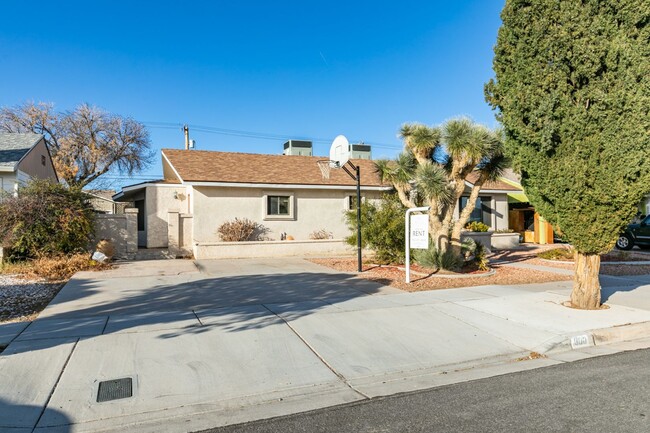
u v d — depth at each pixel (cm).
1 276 1183
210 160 2000
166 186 1908
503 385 518
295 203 1945
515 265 1555
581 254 880
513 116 823
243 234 1792
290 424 421
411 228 1116
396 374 559
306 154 2578
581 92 773
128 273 1255
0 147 1814
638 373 553
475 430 399
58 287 1048
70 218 1361
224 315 774
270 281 1144
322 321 748
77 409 441
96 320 731
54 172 2392
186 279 1164
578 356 641
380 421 424
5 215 1313
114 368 535
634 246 2486
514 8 821
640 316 813
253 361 574
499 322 771
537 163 822
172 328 689
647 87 746
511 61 840
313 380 530
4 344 604
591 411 437
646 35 762
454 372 572
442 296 970
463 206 2386
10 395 461
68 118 3556
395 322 759
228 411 454
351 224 1641
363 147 2686
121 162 3797
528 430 397
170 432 407
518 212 2661
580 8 754
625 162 753
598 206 800
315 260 1633
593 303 868
